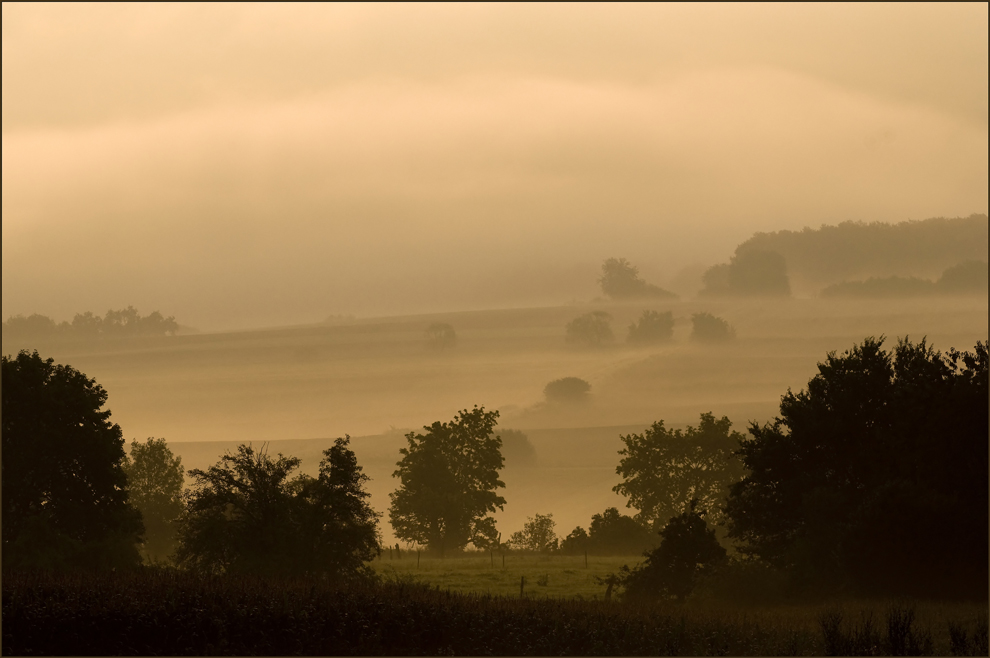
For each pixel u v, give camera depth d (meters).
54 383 91.75
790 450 89.19
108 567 76.50
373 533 80.50
